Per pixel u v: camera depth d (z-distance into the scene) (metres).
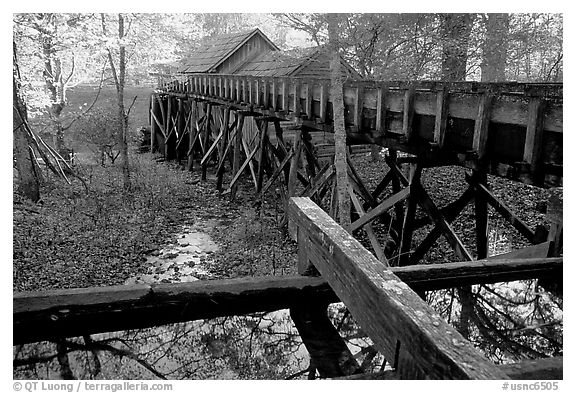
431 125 5.12
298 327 2.21
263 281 2.30
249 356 2.01
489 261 2.64
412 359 1.32
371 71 10.40
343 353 2.02
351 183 7.79
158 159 18.44
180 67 21.06
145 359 2.00
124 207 10.20
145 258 7.56
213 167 16.48
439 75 10.18
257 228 8.91
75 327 2.12
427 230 8.41
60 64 14.93
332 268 2.04
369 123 6.38
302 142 8.94
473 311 2.43
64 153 15.51
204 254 7.82
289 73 12.44
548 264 2.70
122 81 11.94
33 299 2.05
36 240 7.41
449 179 10.91
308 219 2.37
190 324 2.22
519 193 9.17
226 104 12.99
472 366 1.11
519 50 10.27
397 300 1.46
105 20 12.81
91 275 6.51
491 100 4.19
